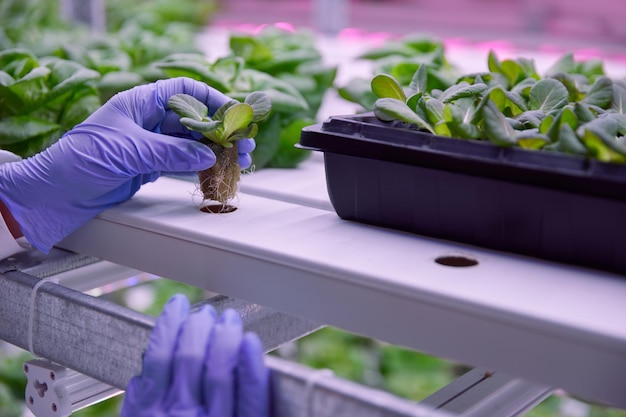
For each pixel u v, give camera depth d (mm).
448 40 2363
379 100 786
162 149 825
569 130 705
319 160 1146
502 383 871
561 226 702
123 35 1596
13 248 887
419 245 762
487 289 646
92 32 1977
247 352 602
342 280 692
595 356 575
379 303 677
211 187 853
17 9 1914
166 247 821
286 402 601
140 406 616
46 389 806
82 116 1036
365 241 770
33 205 853
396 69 1167
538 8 2457
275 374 606
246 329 809
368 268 689
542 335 597
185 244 802
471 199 743
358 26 2797
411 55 1329
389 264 703
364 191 810
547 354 599
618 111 881
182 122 802
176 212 859
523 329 604
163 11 2527
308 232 794
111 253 880
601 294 642
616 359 567
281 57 1193
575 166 679
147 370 619
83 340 740
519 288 651
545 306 612
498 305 612
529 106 897
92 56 1241
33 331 798
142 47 1361
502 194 722
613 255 686
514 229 730
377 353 2271
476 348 632
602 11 2299
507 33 2521
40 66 1019
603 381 577
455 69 1295
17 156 920
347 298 696
